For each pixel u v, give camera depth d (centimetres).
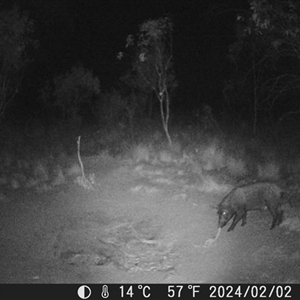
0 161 1390
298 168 1159
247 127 1631
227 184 1096
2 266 786
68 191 1126
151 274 757
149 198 1058
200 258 798
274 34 1145
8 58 1583
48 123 1941
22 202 1072
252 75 1580
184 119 1912
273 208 884
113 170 1261
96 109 2009
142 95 1848
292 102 1725
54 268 779
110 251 835
